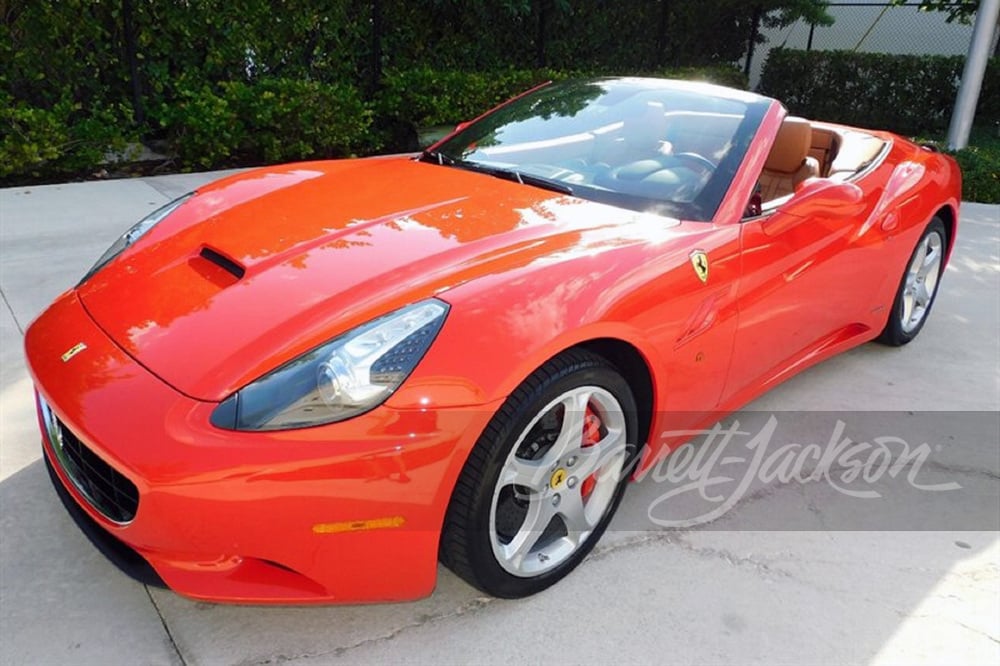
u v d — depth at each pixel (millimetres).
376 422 1664
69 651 1822
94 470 1773
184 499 1586
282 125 6598
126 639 1869
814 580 2234
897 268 3445
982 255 5418
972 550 2408
